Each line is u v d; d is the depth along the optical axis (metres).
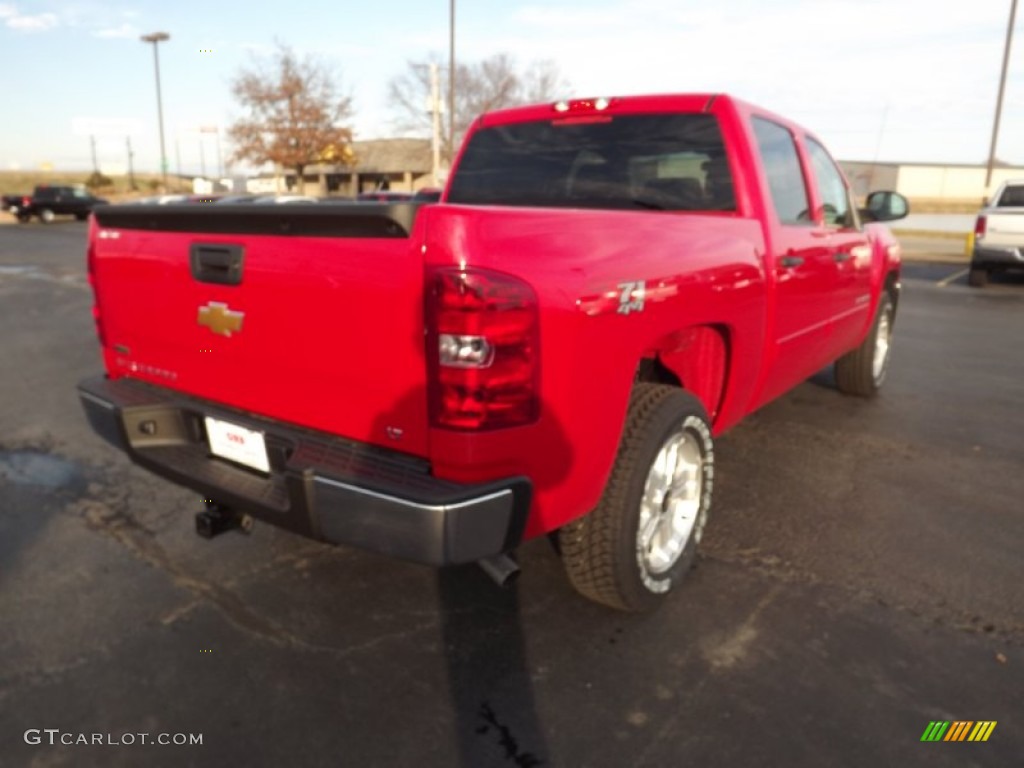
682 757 2.31
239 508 2.62
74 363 7.45
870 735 2.40
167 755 2.31
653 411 2.82
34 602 3.12
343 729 2.42
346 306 2.31
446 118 37.44
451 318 2.08
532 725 2.45
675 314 2.79
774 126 4.02
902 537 3.71
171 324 2.92
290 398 2.59
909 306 11.47
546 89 37.06
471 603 3.13
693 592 3.21
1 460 4.73
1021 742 2.37
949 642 2.87
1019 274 15.52
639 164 3.83
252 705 2.53
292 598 3.16
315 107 36.56
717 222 3.19
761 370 3.71
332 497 2.28
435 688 2.62
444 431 2.17
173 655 2.78
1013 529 3.80
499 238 2.12
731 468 4.60
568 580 3.29
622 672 2.70
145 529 3.78
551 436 2.32
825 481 4.41
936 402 6.14
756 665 2.74
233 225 2.58
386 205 2.15
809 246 4.08
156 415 2.96
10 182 76.38
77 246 22.84
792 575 3.35
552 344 2.26
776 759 2.30
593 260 2.40
